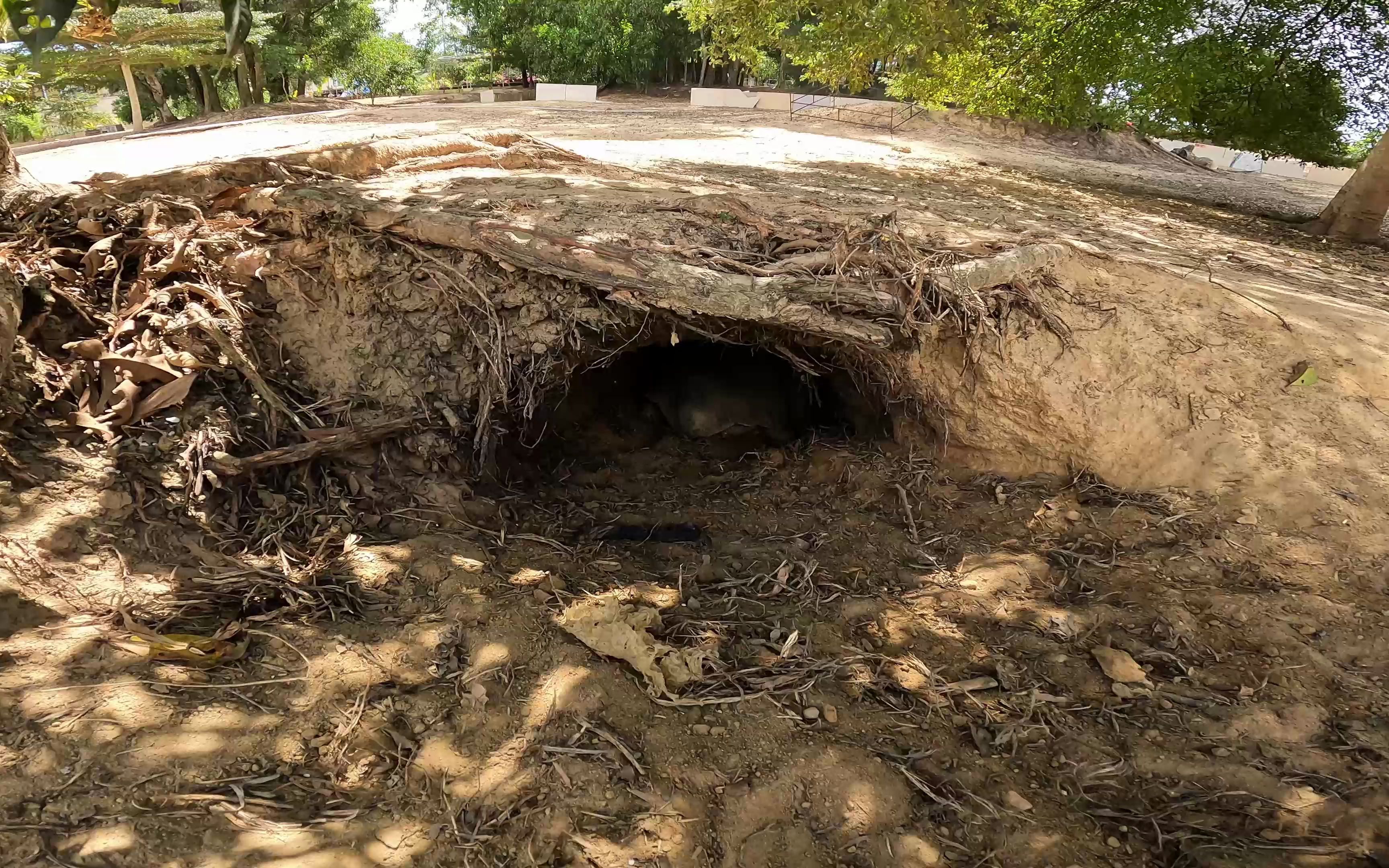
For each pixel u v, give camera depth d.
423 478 4.43
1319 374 4.88
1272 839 2.88
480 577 3.73
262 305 4.62
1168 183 15.23
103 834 2.41
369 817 2.68
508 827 2.72
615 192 5.84
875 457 5.26
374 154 6.34
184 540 3.63
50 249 4.38
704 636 3.66
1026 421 4.85
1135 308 5.17
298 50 24.16
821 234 5.00
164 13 16.00
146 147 10.34
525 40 26.05
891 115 18.28
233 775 2.70
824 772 3.01
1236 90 13.73
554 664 3.29
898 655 3.67
